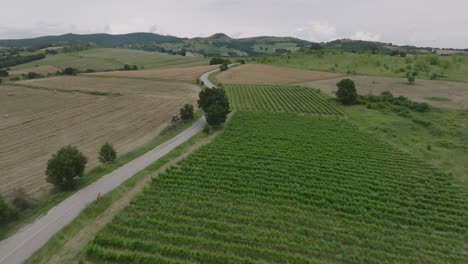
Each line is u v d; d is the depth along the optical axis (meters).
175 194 30.42
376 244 23.69
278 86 98.38
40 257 20.73
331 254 22.38
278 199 30.25
